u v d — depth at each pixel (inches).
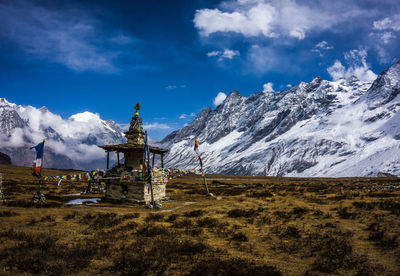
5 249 453.1
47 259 422.6
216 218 808.9
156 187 1186.0
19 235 534.6
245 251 502.6
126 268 399.2
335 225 705.0
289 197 1445.6
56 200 1168.8
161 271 392.5
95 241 531.8
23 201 969.5
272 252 502.3
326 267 419.8
